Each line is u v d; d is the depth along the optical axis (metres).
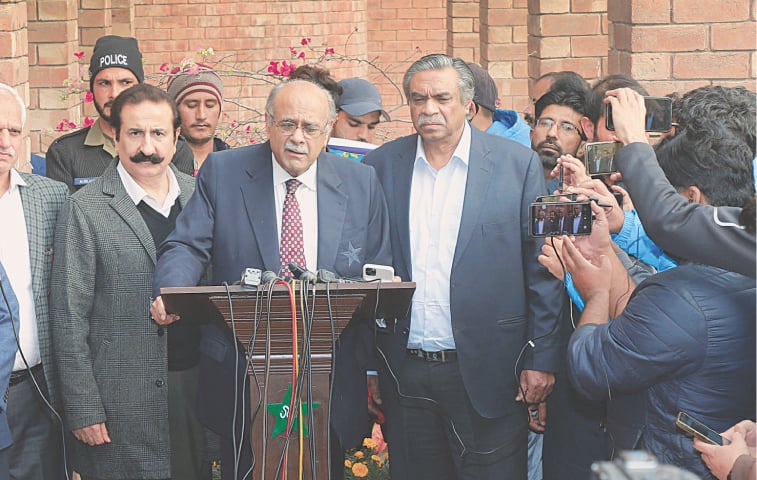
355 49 14.02
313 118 3.33
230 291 2.80
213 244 3.52
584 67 7.46
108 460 3.74
